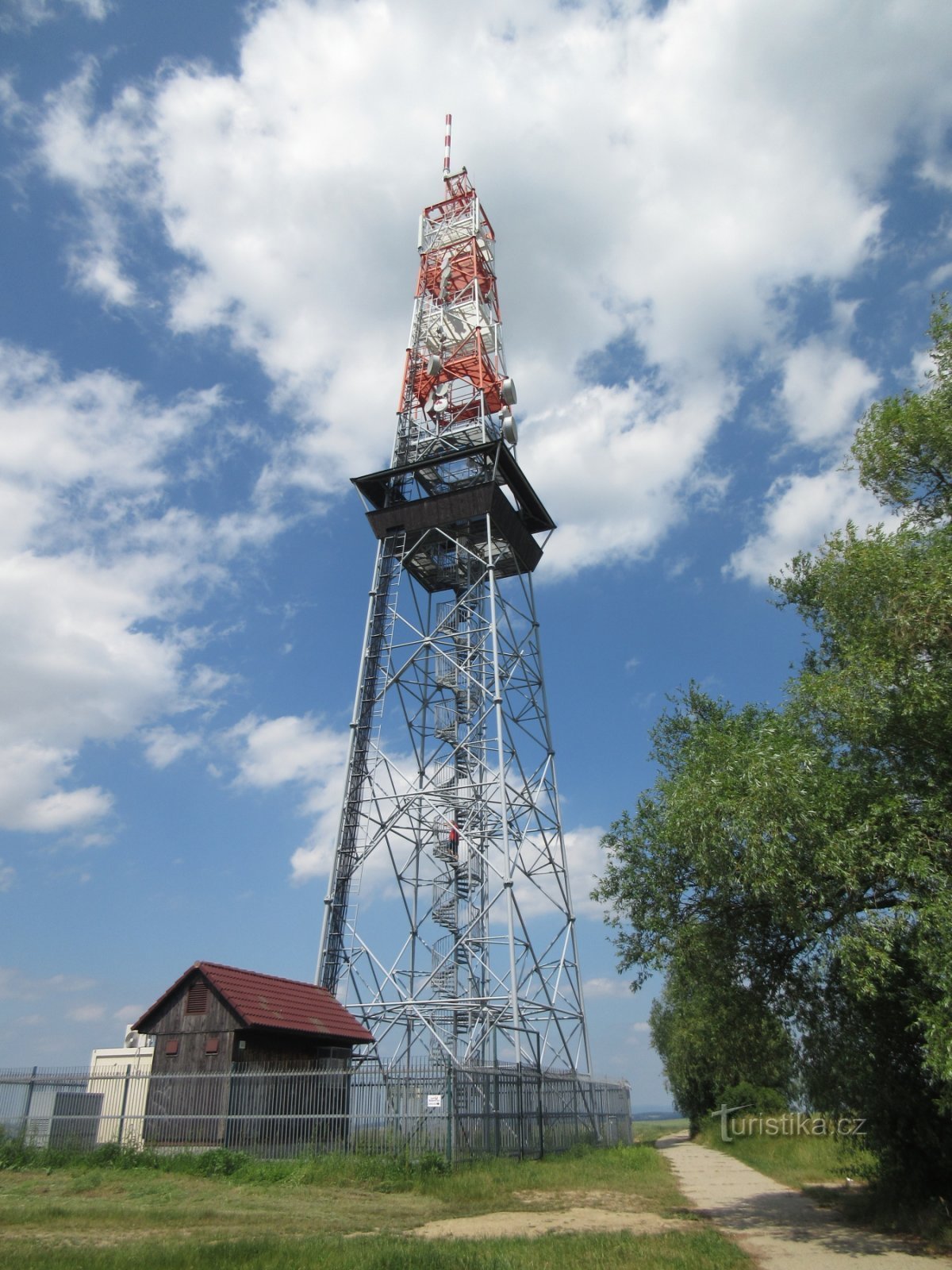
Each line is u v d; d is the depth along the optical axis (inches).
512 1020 1237.7
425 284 1871.3
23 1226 631.8
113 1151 978.1
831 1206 823.7
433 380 1742.1
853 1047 696.4
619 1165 1147.9
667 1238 602.9
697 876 747.4
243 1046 1090.1
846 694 657.6
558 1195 872.9
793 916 652.1
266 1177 887.7
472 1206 783.7
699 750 804.0
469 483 1641.2
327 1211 725.3
